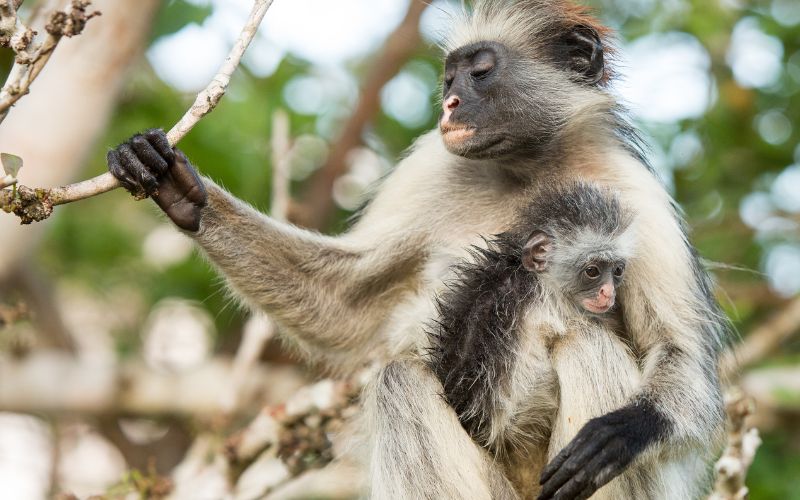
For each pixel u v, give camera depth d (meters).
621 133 9.30
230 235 8.74
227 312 14.53
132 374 13.29
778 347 13.96
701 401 8.02
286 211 10.69
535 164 9.04
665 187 9.09
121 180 7.16
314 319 9.06
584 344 8.09
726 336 9.20
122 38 10.55
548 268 8.34
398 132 15.14
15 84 5.82
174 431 14.30
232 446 9.30
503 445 8.34
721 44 13.83
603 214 8.31
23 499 15.69
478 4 9.72
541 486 7.65
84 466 16.44
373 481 8.16
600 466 7.35
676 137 13.95
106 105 10.67
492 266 8.50
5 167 6.02
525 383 8.16
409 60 14.95
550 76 9.11
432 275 8.90
